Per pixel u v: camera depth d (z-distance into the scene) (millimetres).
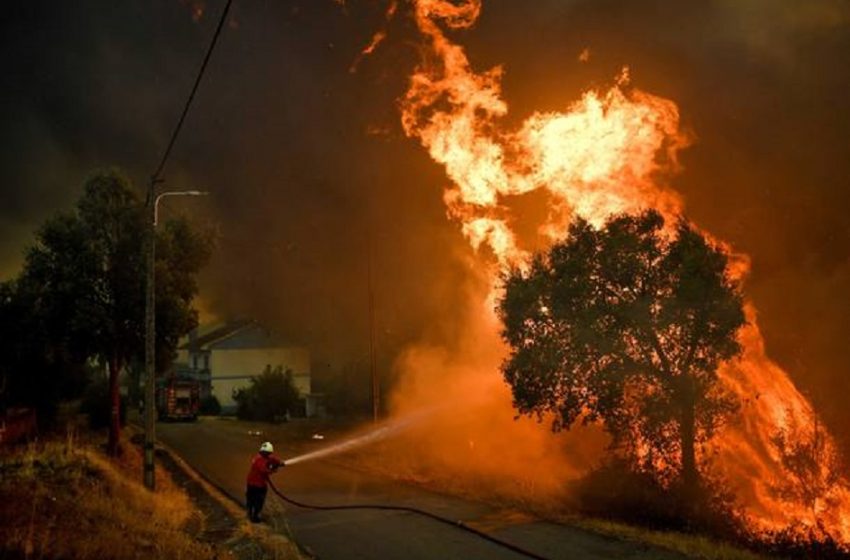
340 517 16781
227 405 70062
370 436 36500
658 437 16875
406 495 19609
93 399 47781
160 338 27562
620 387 16984
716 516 15891
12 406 34781
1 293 27922
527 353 18172
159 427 49281
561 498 18172
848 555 14688
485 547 13289
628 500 16344
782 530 16422
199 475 25656
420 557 12797
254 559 12719
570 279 17719
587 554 12367
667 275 17484
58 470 17297
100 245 26391
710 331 16719
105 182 27266
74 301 26062
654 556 12141
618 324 17141
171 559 11281
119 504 14812
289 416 55844
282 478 23797
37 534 10273
